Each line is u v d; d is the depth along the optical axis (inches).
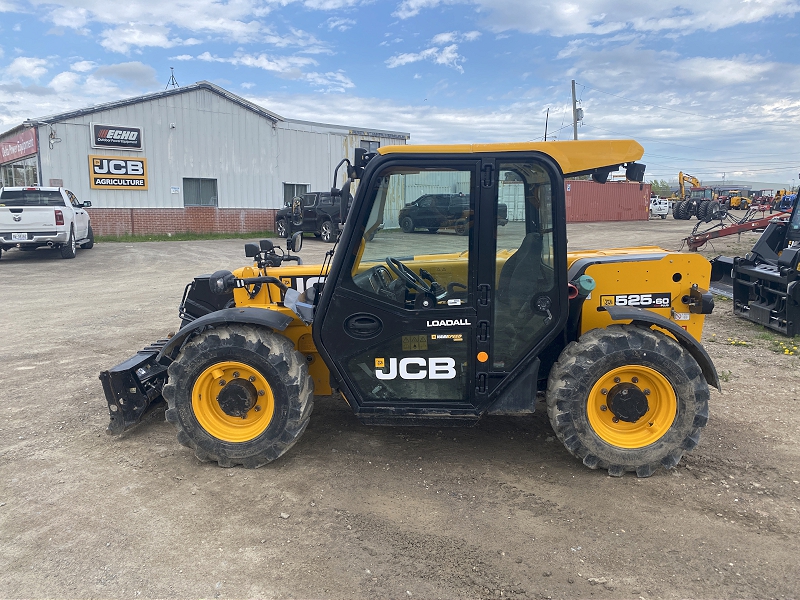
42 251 754.2
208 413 162.2
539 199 148.0
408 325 152.6
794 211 356.2
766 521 133.9
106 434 185.3
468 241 148.5
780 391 220.2
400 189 147.7
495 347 153.7
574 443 152.9
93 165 925.8
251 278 181.0
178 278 530.9
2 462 167.0
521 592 111.7
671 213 1941.4
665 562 119.9
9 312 379.9
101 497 147.3
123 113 943.0
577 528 132.0
